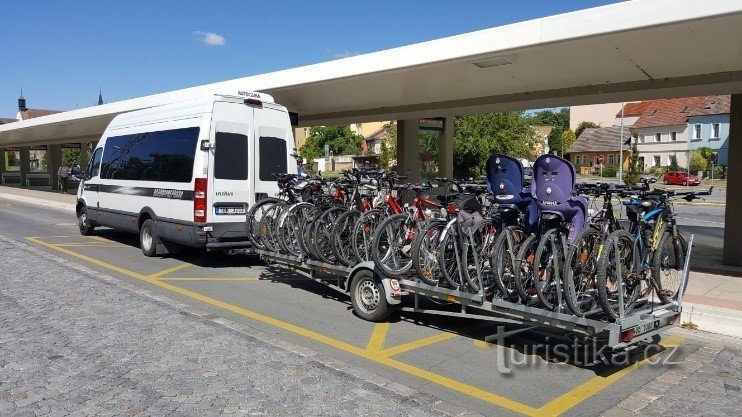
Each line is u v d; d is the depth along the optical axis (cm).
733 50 753
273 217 813
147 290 782
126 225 1134
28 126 2538
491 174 592
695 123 5512
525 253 530
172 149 979
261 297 769
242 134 947
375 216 697
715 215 2134
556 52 827
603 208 589
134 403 414
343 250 701
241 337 575
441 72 997
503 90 1146
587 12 728
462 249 574
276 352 533
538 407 435
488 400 447
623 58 833
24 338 556
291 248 779
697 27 667
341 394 440
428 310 620
